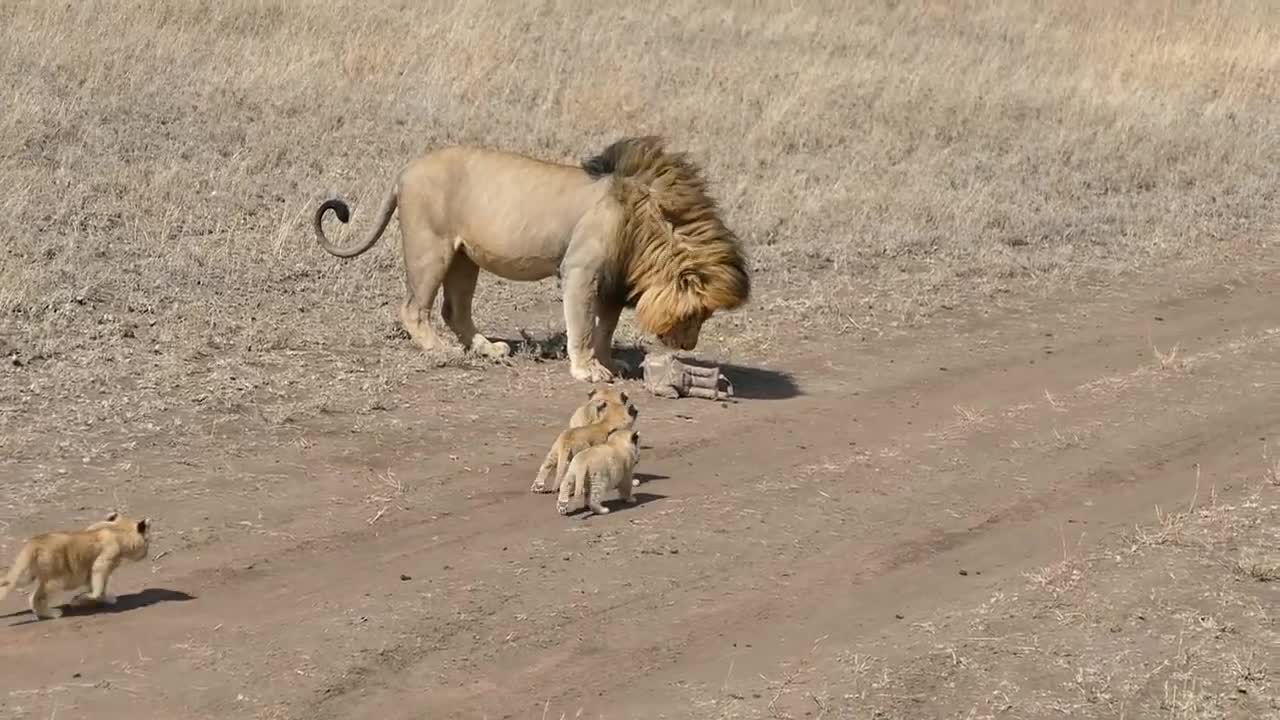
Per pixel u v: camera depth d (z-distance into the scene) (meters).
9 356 13.89
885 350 16.58
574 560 10.59
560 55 27.73
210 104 22.81
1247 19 36.84
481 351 15.32
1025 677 9.06
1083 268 20.38
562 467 11.66
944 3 36.81
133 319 15.36
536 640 9.39
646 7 32.62
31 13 24.25
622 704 8.63
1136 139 27.03
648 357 14.73
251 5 26.84
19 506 10.91
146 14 25.61
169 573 10.10
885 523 11.59
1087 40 34.16
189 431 12.59
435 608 9.74
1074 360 16.45
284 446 12.50
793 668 9.12
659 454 12.98
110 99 22.16
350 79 24.81
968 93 28.52
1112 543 11.21
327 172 21.16
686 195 14.59
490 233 14.76
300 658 9.01
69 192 18.89
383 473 12.12
